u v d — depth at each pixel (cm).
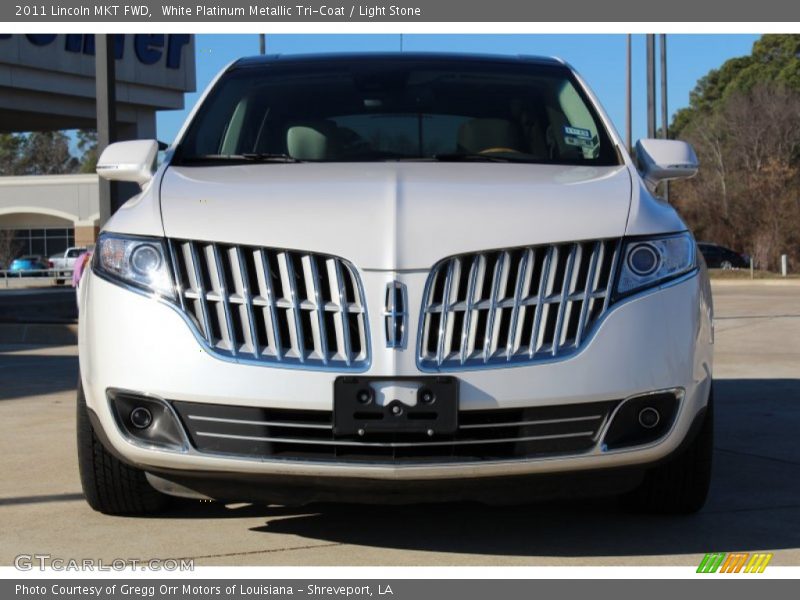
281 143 509
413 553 418
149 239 407
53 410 774
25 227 6344
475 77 549
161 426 399
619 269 403
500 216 402
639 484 427
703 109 7969
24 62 2256
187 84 2656
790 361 1116
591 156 496
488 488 396
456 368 383
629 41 3341
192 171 467
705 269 437
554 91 541
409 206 405
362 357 385
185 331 394
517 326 391
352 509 484
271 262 395
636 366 395
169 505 475
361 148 504
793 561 408
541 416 390
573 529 453
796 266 4259
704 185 5303
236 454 391
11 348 1294
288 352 389
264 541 434
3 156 10700
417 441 384
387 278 387
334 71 553
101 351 407
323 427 386
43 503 495
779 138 5525
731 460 597
